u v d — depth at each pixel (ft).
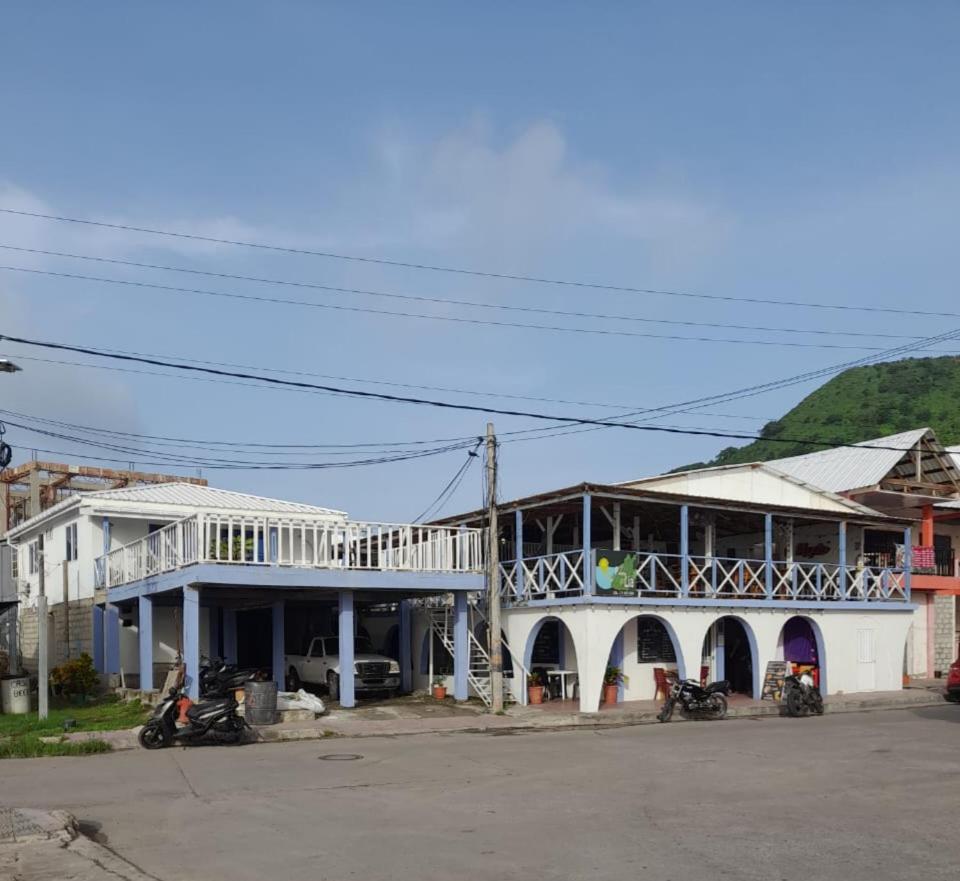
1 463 72.38
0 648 99.50
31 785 44.62
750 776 46.16
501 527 97.91
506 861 29.68
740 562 89.40
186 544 72.38
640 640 88.02
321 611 109.40
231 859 30.35
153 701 77.46
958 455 129.70
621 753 54.75
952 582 111.86
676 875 27.91
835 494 102.68
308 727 66.64
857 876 27.78
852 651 95.66
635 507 88.12
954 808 37.96
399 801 39.91
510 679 84.33
